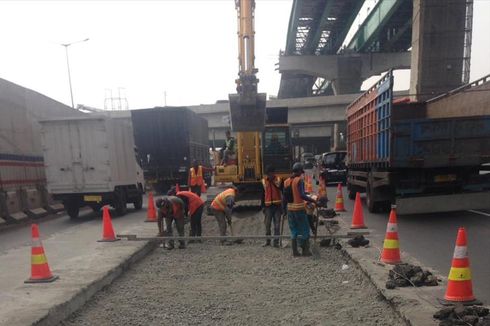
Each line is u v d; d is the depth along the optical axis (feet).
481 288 17.94
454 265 15.40
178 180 78.18
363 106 45.73
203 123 98.32
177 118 77.20
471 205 34.53
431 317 13.79
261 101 40.88
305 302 17.67
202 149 95.91
